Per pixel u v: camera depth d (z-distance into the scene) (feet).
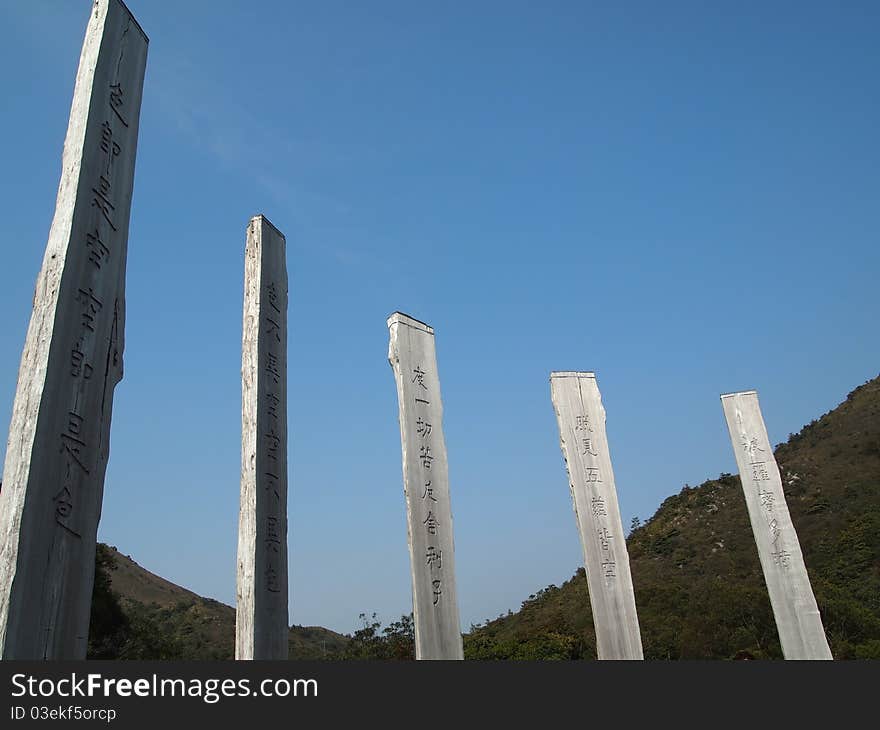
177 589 194.70
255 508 30.17
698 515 192.65
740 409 54.49
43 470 17.04
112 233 20.77
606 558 44.19
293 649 147.43
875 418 207.00
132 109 22.71
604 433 47.60
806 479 189.06
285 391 34.17
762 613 107.14
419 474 38.50
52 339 17.99
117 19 22.75
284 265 36.60
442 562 37.45
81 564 17.61
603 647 41.65
